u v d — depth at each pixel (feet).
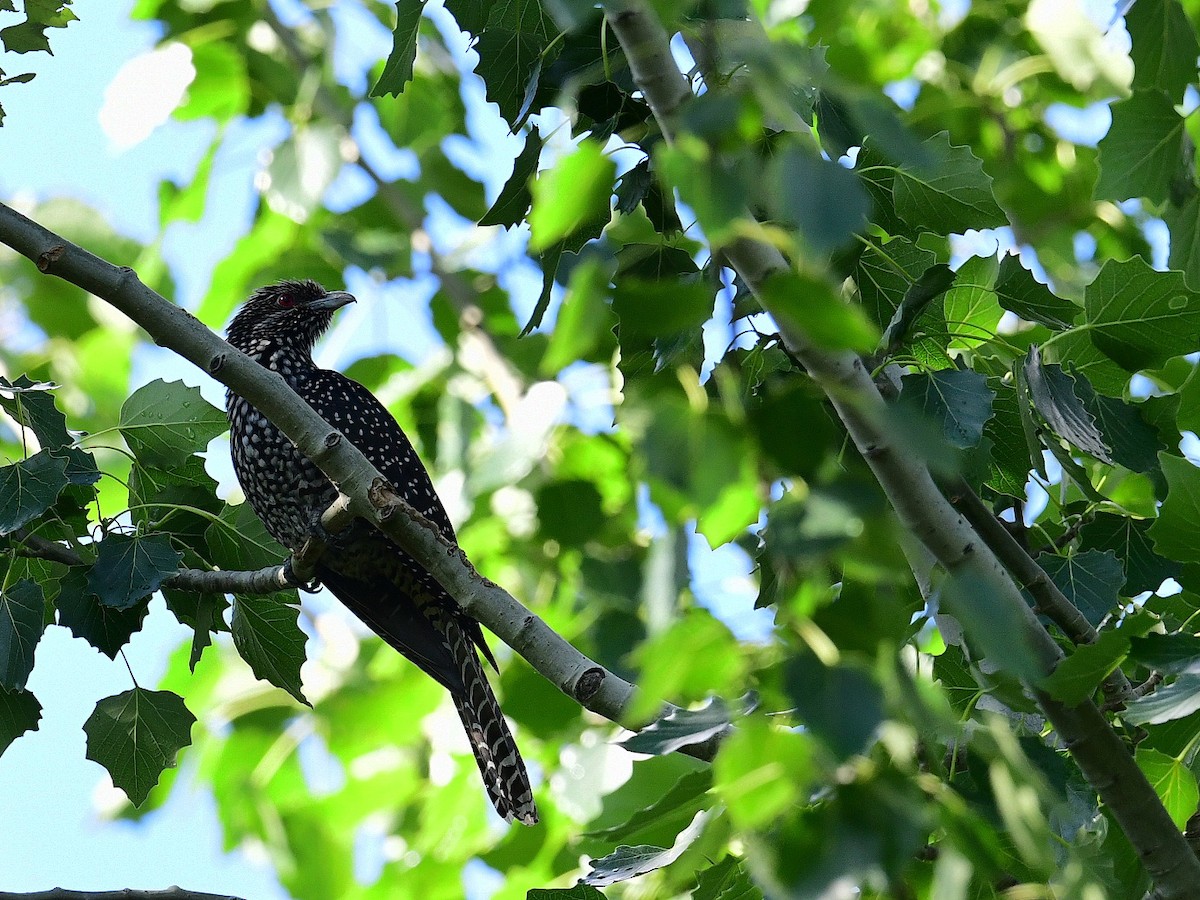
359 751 48.01
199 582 28.76
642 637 44.73
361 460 24.48
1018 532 26.18
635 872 20.24
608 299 10.75
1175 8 31.65
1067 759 21.77
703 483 10.11
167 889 26.25
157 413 27.99
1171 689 18.61
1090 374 26.45
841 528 10.00
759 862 10.63
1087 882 14.10
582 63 21.65
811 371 14.67
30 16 26.96
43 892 25.62
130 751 27.55
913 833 10.39
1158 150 29.91
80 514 28.04
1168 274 24.35
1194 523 20.93
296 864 47.55
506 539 48.98
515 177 21.95
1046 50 46.32
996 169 47.65
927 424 9.93
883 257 23.95
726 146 10.85
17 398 26.66
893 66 49.70
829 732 9.84
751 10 16.80
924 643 28.60
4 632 24.98
